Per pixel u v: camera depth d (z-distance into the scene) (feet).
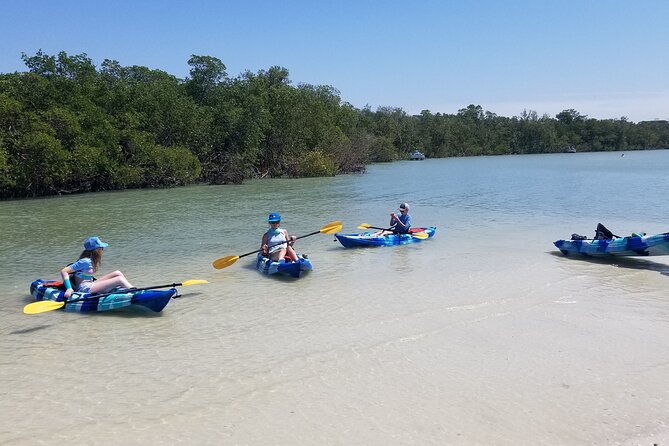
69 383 21.27
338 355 23.72
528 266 40.68
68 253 49.01
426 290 34.24
